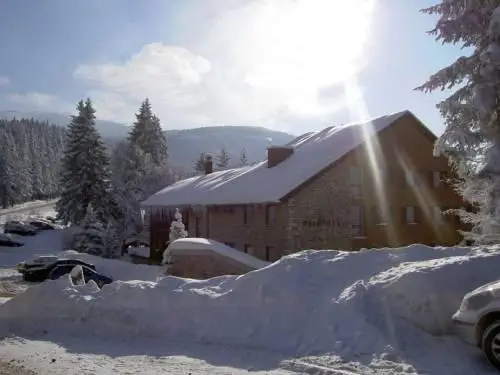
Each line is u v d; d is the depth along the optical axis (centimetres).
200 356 793
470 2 1819
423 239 3572
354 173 3353
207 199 3669
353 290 831
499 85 1711
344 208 3238
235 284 963
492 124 1755
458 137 1797
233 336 864
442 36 1867
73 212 5669
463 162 1881
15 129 18275
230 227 3578
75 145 5747
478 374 645
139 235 6091
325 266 950
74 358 819
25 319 1074
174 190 4712
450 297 777
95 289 1122
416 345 731
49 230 6519
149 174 6266
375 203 3384
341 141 3459
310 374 680
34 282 3061
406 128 3581
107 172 5791
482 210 1939
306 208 3094
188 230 4228
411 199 3541
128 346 884
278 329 842
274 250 3156
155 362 773
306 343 788
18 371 754
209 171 5094
